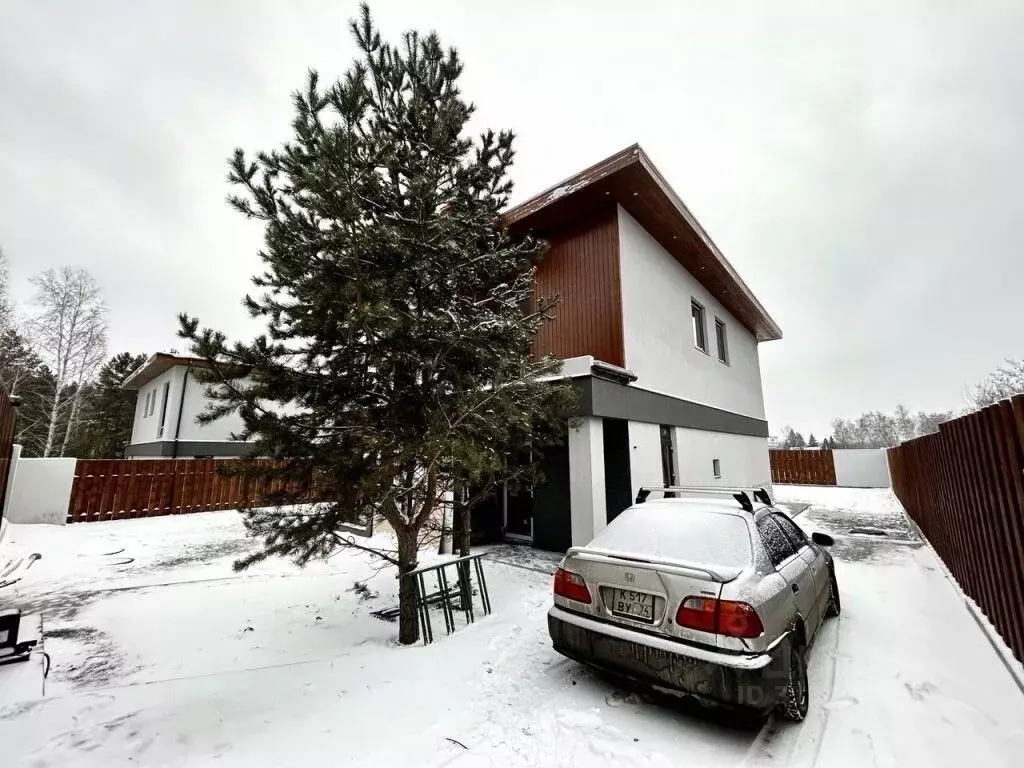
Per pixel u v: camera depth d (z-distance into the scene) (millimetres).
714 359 12719
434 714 3012
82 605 5430
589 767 2482
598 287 8789
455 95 5016
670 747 2654
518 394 4773
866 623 4629
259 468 3957
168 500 12438
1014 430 3500
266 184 4109
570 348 8977
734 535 3348
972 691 3191
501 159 5375
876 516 11961
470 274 4770
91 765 2408
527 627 4570
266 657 3973
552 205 8867
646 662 2895
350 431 3957
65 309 20516
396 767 2459
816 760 2525
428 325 3996
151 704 3102
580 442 7242
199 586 6219
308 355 4199
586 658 3221
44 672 3631
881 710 3033
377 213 4266
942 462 6145
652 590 2979
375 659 3844
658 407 9258
